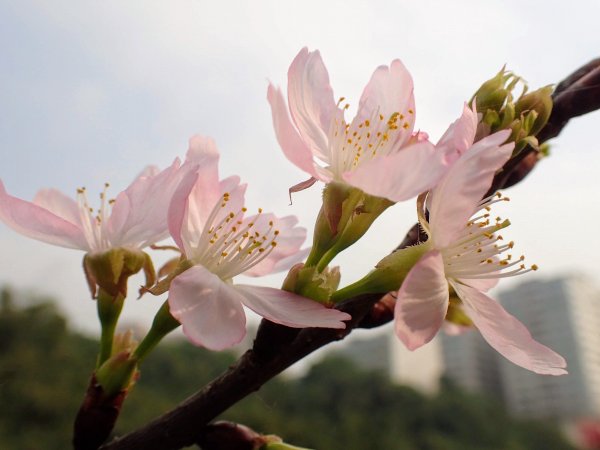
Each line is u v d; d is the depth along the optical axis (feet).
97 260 0.29
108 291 0.28
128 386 0.27
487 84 0.30
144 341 0.28
